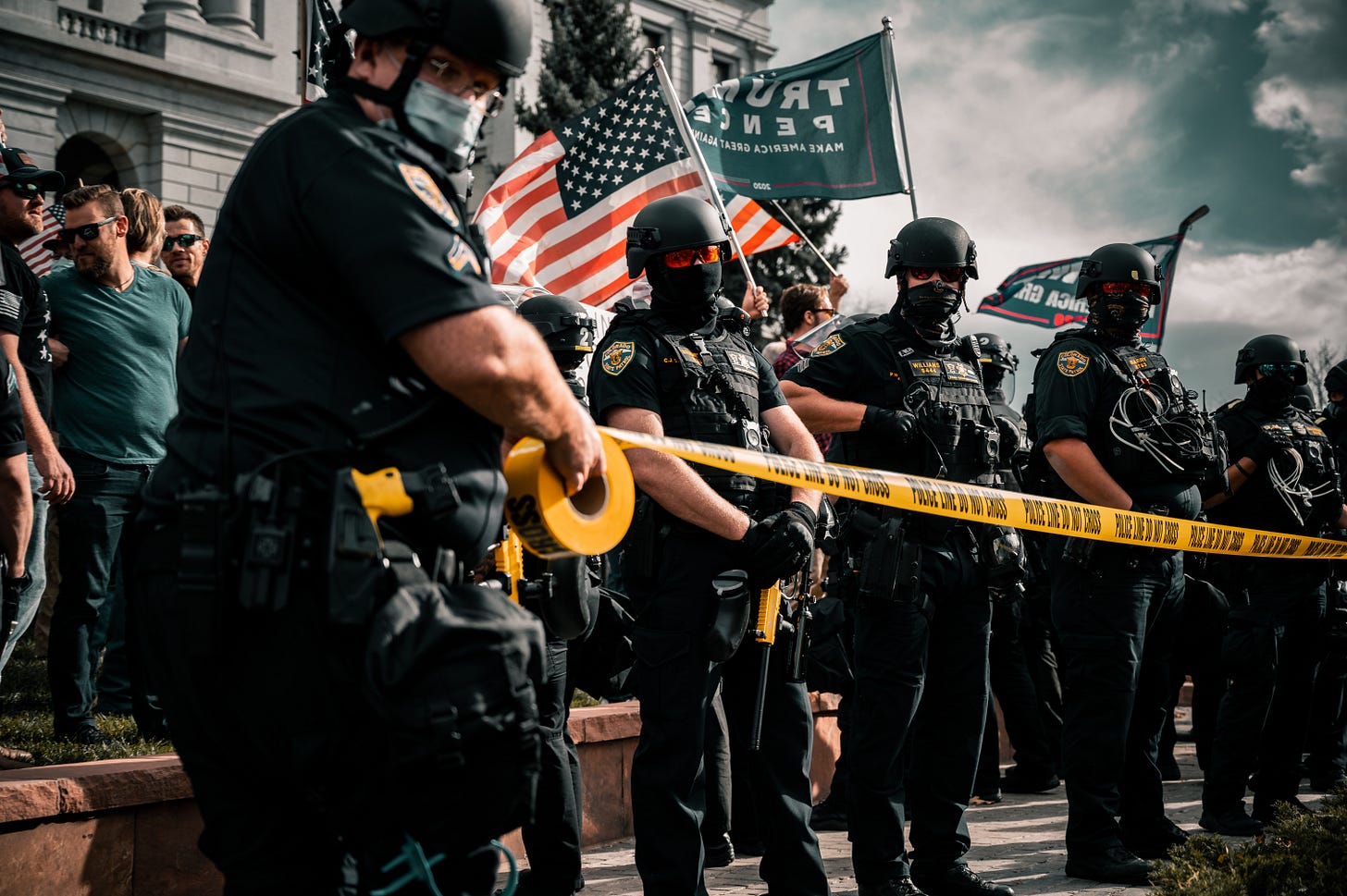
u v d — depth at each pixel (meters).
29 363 4.08
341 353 1.75
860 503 3.94
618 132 6.88
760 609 3.26
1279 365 5.52
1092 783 4.28
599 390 3.29
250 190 1.80
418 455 1.77
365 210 1.69
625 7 28.50
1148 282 4.47
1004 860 4.62
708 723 4.45
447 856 1.71
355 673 1.66
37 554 3.86
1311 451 5.51
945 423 3.90
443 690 1.60
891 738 3.76
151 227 4.93
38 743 4.21
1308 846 3.33
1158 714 4.59
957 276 4.07
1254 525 5.53
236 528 1.66
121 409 4.56
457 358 1.67
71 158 24.20
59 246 4.88
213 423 1.74
